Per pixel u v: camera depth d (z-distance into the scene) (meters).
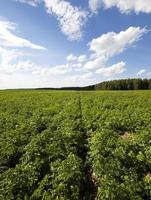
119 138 18.77
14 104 42.28
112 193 10.82
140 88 132.75
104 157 14.41
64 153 15.34
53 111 33.62
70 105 38.38
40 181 12.48
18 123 26.25
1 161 15.80
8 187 11.70
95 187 12.61
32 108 37.59
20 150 17.00
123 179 12.06
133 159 14.21
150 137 18.33
